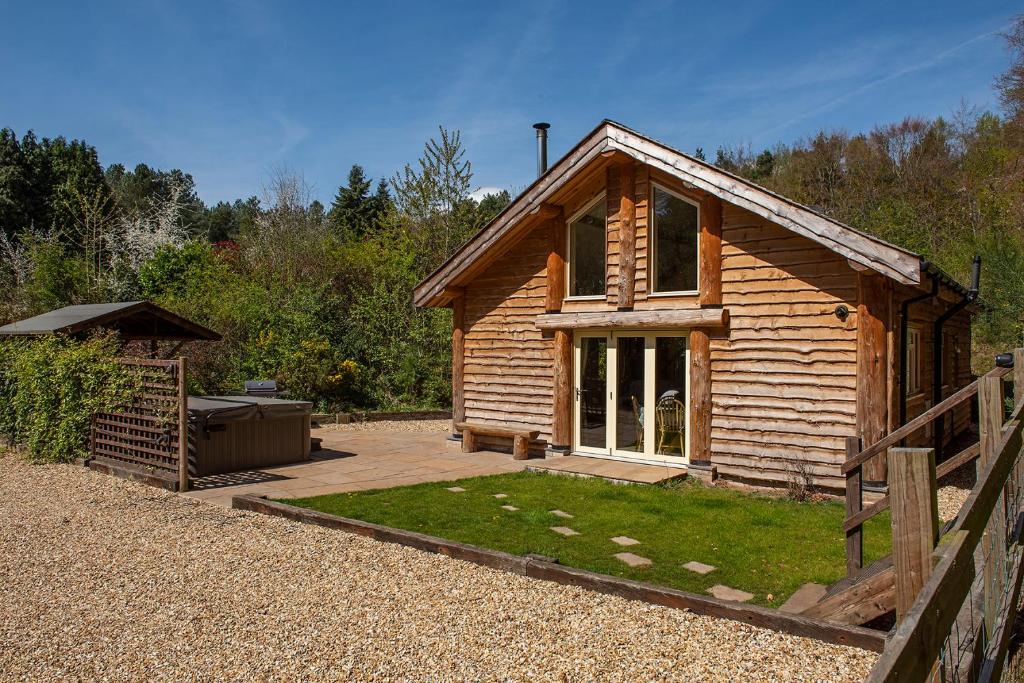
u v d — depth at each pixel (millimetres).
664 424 9914
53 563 5590
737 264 9141
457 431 12617
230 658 3875
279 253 24922
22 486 8680
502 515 7395
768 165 39562
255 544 6082
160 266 24531
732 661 3725
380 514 7383
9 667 3791
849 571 4938
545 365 11289
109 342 10688
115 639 4141
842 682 3459
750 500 8188
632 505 7887
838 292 8328
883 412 7996
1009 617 3092
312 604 4664
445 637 4113
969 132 29609
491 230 11359
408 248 20953
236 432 9961
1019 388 4629
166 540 6227
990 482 2586
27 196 30938
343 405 17484
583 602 4648
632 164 10148
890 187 30594
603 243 10719
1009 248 15938
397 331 18828
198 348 17172
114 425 9680
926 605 1638
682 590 4984
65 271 21141
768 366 8875
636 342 10242
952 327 13008
